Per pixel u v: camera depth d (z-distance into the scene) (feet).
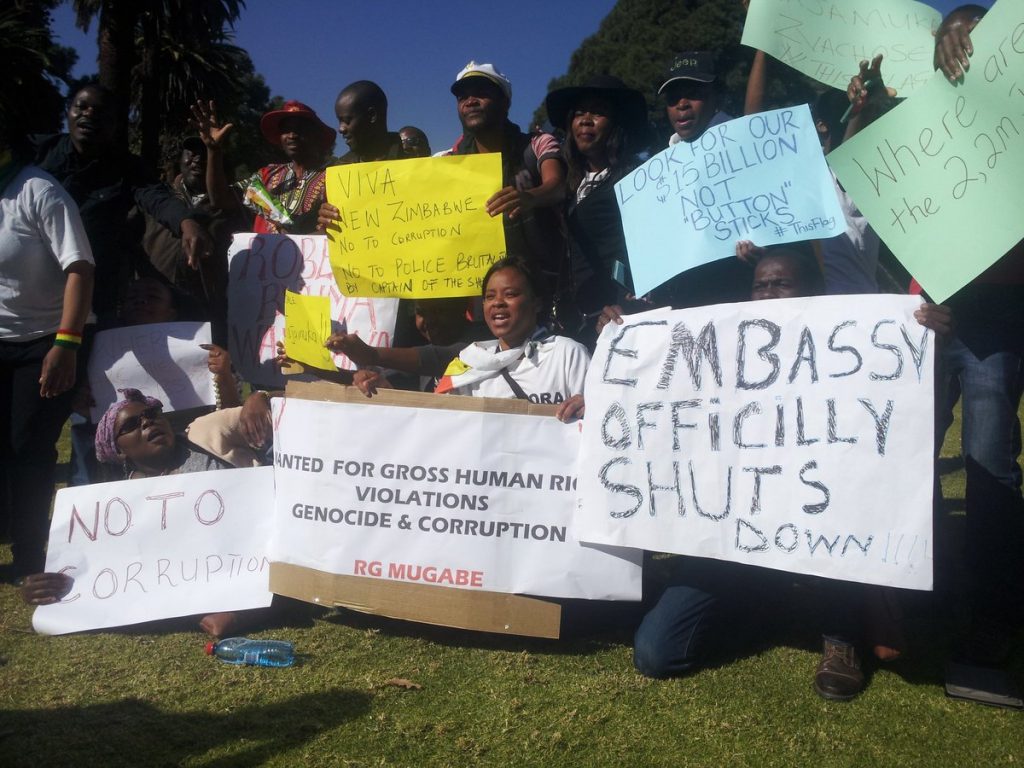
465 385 12.46
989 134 9.88
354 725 9.30
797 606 12.78
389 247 13.38
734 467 10.39
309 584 11.78
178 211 14.48
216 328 16.61
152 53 76.59
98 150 14.56
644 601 12.66
